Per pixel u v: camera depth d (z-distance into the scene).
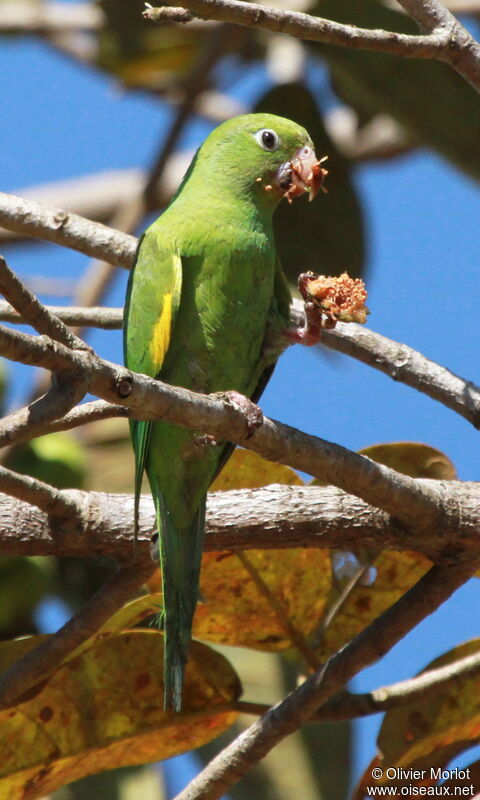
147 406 6.20
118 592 7.48
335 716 7.43
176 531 8.05
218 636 8.42
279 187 9.24
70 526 7.50
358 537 7.61
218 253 8.80
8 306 8.16
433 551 7.50
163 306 8.63
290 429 6.98
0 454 10.91
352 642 7.37
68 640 7.31
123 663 7.84
